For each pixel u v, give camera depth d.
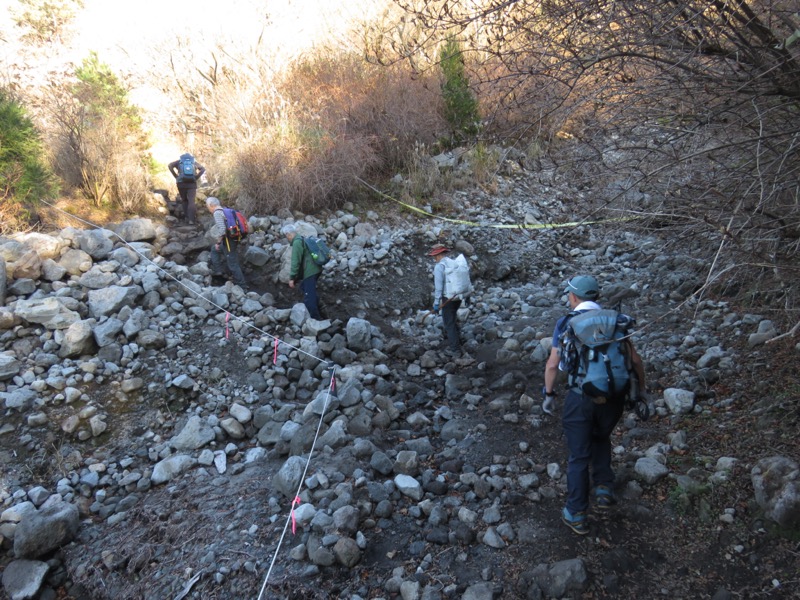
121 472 5.21
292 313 7.29
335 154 9.94
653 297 7.43
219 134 10.93
